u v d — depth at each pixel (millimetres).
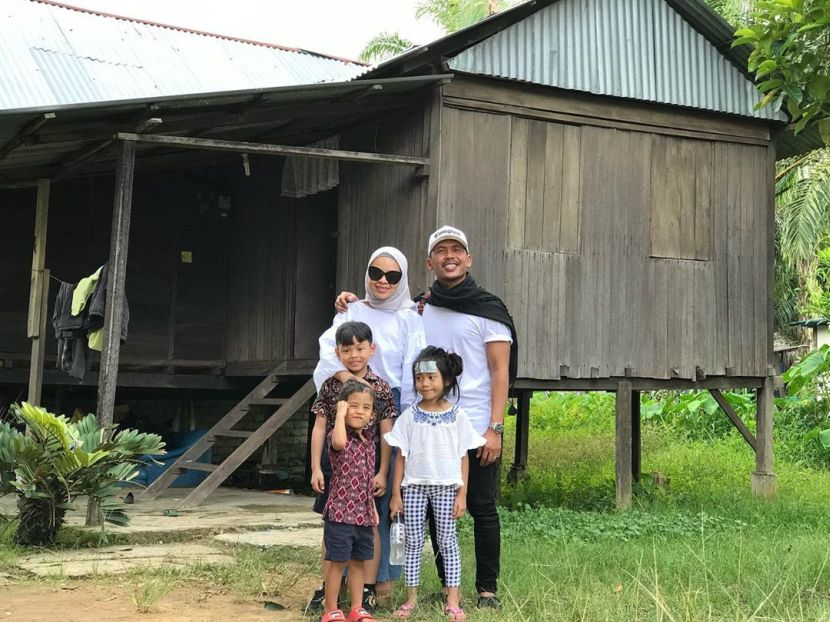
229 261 11953
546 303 9516
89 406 11953
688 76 10328
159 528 7328
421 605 4957
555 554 6473
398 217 9414
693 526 8078
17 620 4461
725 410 10695
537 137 9609
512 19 9352
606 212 9906
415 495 4836
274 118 8477
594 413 18656
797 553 6195
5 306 10461
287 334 10742
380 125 9711
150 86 9797
